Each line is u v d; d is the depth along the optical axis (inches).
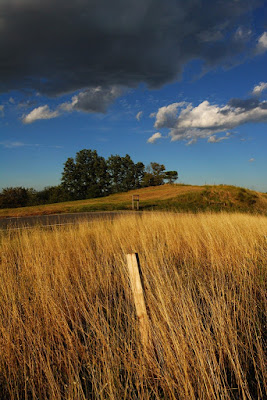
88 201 1380.4
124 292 188.9
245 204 1072.8
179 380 98.0
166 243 320.2
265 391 101.6
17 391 101.6
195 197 1146.7
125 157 3058.6
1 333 132.0
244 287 178.9
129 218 467.2
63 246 279.9
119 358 113.6
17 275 205.8
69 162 2780.5
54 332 136.9
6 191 2508.6
